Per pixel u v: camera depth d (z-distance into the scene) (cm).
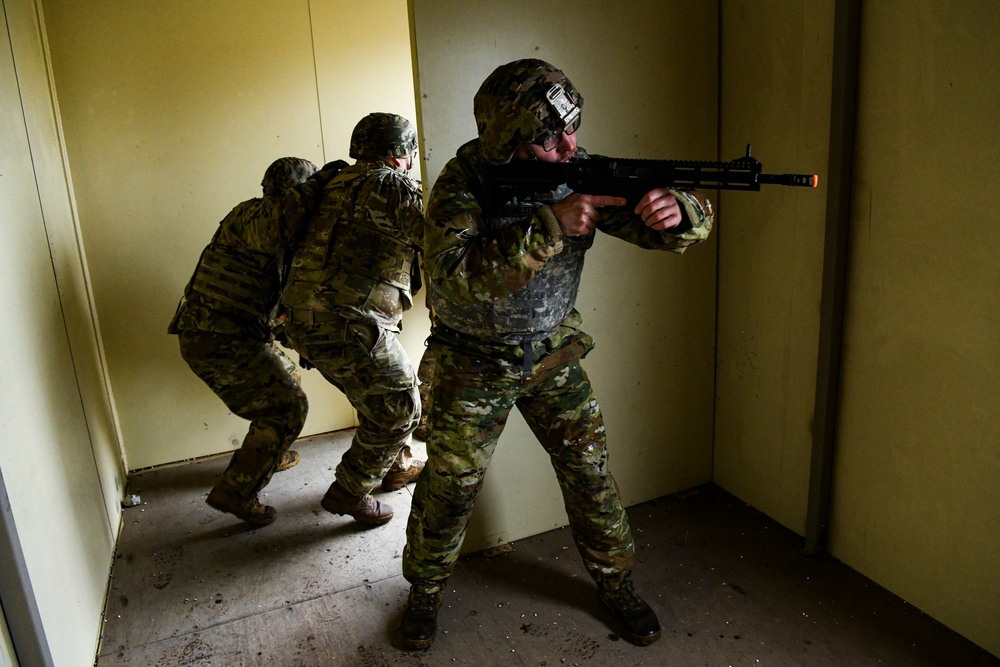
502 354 188
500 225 173
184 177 318
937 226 186
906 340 200
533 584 234
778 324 244
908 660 192
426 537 203
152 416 334
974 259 178
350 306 240
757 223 246
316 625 219
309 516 287
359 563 252
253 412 268
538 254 158
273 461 272
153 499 306
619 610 209
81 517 218
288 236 247
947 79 178
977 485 187
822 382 224
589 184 160
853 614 211
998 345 176
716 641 203
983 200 174
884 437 212
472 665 200
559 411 200
